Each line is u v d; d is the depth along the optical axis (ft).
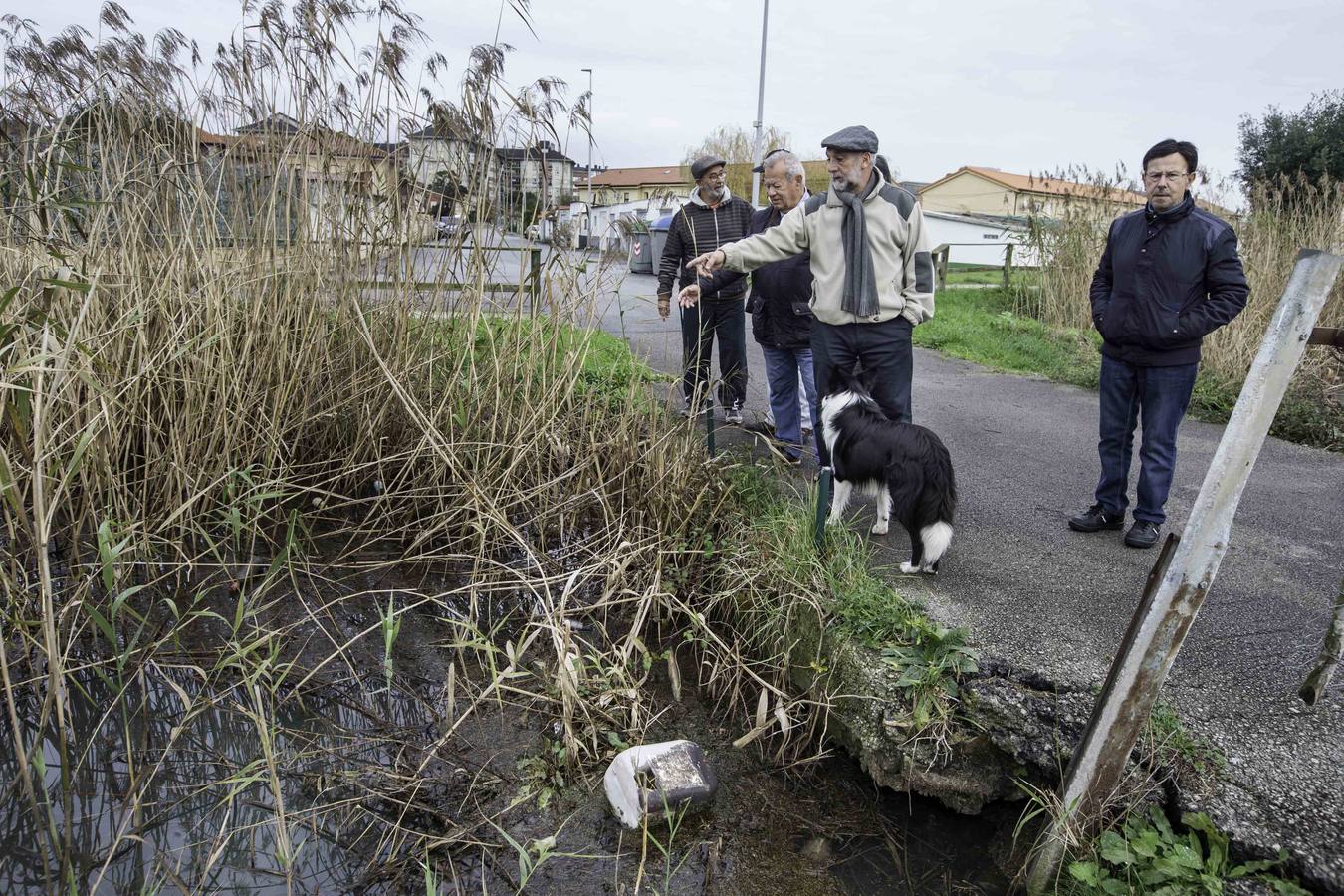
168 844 8.40
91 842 8.36
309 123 14.32
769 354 16.88
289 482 13.96
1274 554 13.03
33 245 12.87
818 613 10.48
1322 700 8.92
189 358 13.24
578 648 10.91
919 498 11.43
